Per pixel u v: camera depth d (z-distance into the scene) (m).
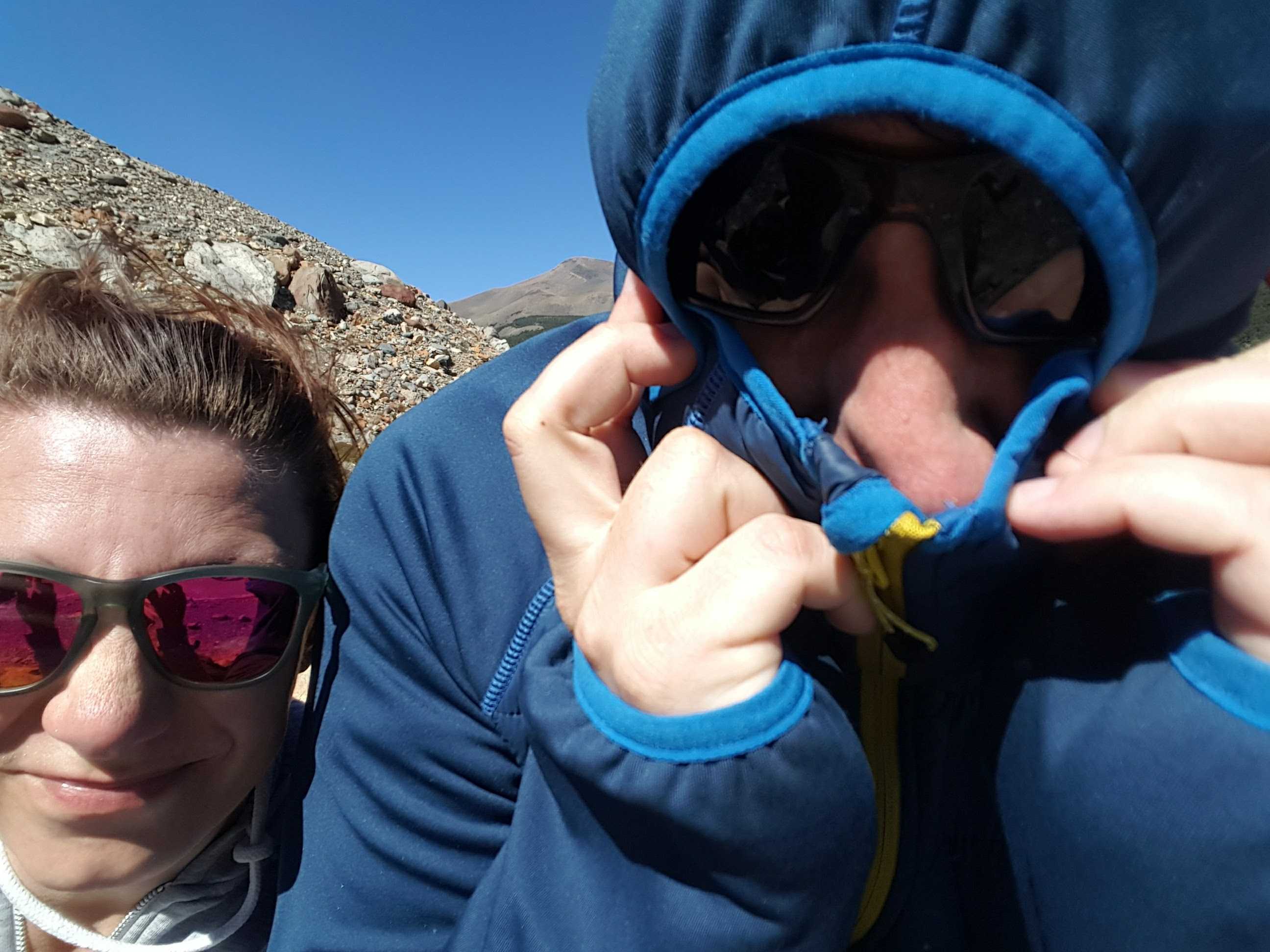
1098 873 0.19
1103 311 0.21
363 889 0.28
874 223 0.21
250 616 0.33
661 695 0.20
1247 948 0.18
